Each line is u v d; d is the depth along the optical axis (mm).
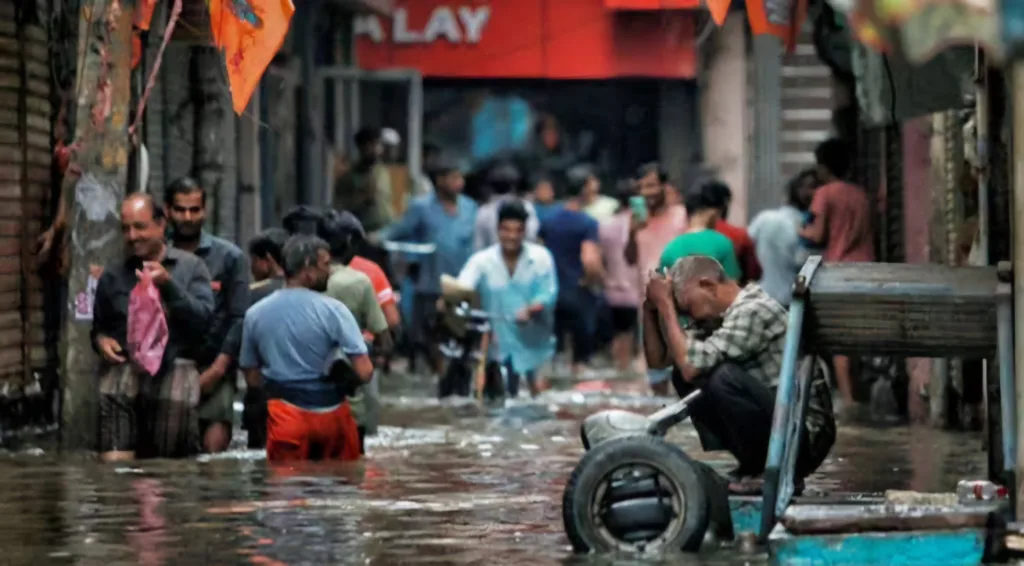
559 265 51125
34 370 33344
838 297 19516
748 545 19312
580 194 58562
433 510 22766
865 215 39250
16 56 32500
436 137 82812
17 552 19719
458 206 51312
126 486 25078
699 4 69438
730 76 69188
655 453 19125
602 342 54969
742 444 21203
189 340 28781
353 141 67812
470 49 73000
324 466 27484
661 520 19188
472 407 40281
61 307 34156
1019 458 18375
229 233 46469
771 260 41125
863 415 37875
